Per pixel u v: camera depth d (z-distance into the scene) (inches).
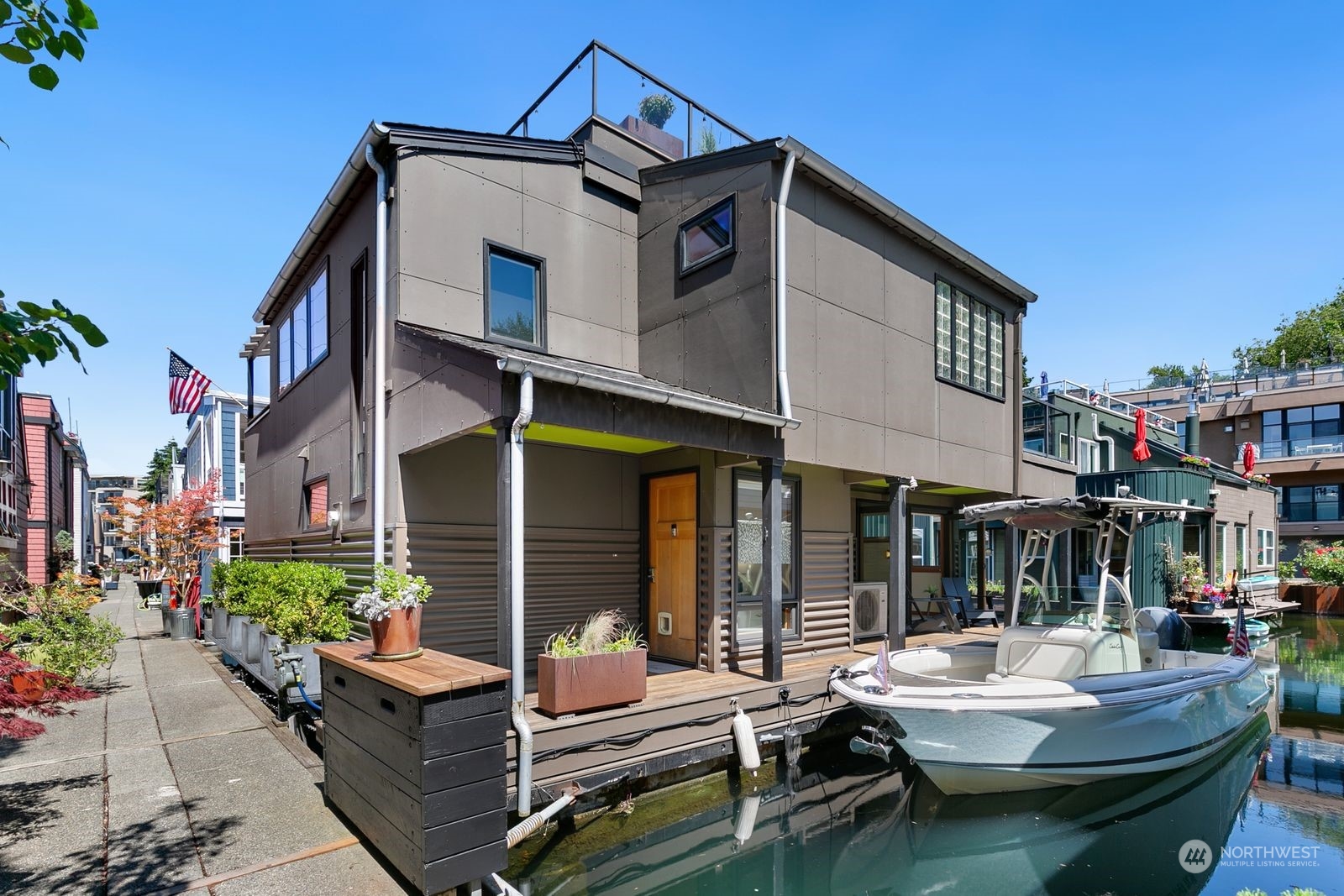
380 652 155.7
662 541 313.0
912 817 228.8
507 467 190.9
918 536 447.5
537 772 190.7
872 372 324.8
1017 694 226.5
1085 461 737.6
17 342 93.1
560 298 303.0
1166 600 565.9
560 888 179.9
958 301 390.9
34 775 189.5
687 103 356.8
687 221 313.9
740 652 295.7
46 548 826.2
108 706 270.4
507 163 289.0
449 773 128.9
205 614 486.0
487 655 265.7
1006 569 412.8
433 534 255.3
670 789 225.1
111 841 148.1
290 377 392.5
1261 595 687.1
